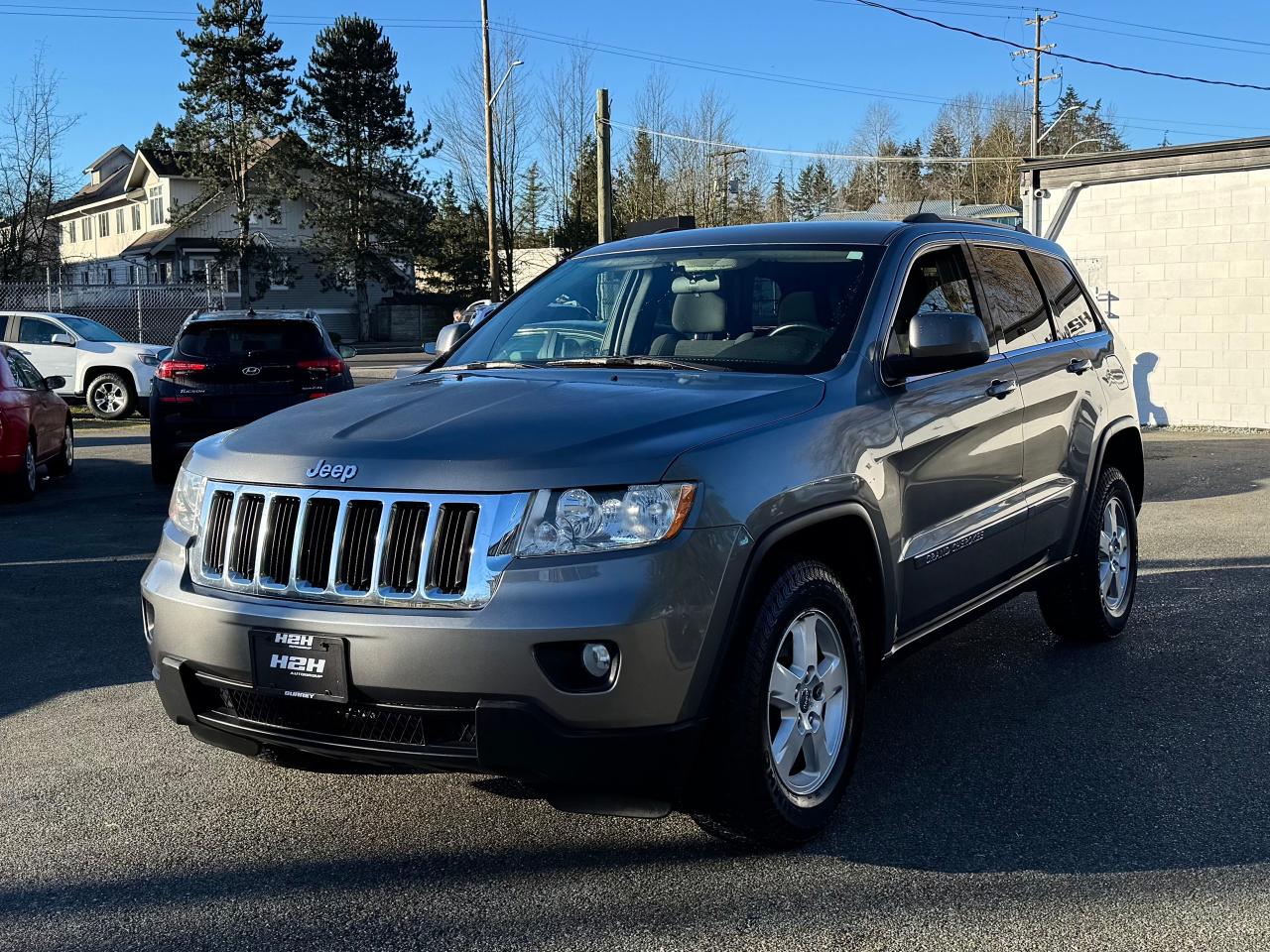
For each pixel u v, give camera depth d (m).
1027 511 4.82
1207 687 4.98
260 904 3.17
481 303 15.88
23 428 10.78
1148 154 16.03
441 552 3.10
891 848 3.46
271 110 51.94
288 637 3.18
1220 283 15.80
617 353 4.37
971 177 81.88
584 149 62.91
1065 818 3.66
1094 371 5.54
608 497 3.08
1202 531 8.52
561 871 3.35
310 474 3.28
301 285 57.56
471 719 3.07
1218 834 3.52
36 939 3.00
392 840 3.58
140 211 62.47
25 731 4.63
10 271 43.78
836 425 3.66
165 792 3.99
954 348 3.93
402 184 53.81
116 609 6.63
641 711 3.03
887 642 3.91
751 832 3.33
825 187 94.06
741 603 3.20
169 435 11.58
